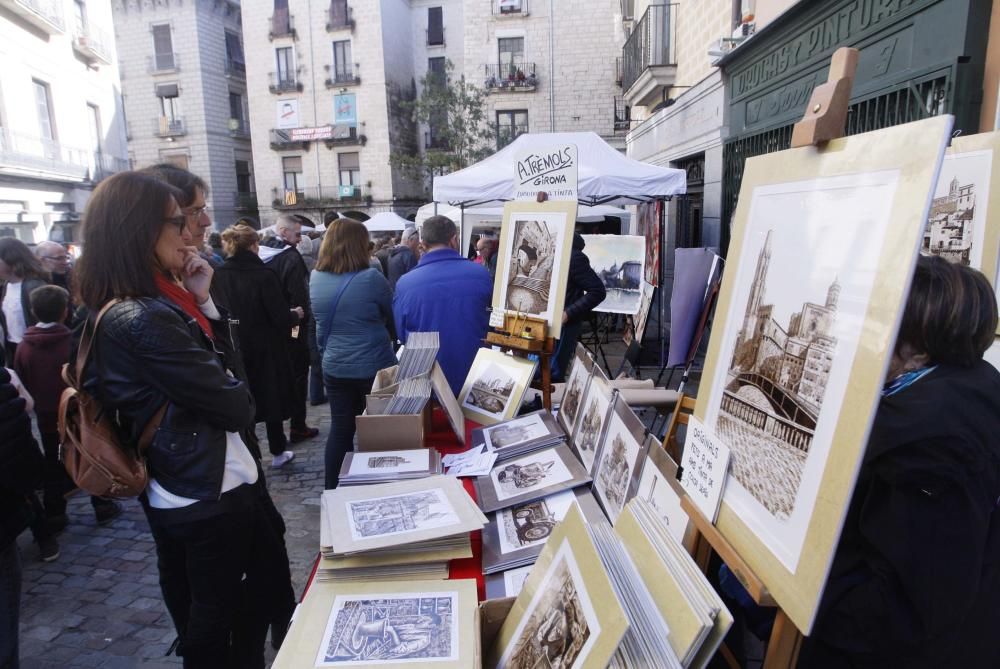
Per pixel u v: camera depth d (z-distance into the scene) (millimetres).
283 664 1188
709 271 3203
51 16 16578
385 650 1218
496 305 2979
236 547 1751
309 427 5320
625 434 1695
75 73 18234
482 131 21891
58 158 17156
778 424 1041
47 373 3389
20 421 1822
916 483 999
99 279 1557
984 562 1141
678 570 1003
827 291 957
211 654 1752
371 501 1711
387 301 3395
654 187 5910
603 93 21438
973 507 984
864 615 1073
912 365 1167
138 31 27797
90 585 3004
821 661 1171
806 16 4559
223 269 4027
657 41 8891
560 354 4238
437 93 22547
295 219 5035
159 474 1648
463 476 2072
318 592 1429
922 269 1147
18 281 4613
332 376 3326
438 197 6379
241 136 30250
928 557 991
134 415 1582
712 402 1296
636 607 901
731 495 1159
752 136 5691
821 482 902
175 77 27938
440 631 1270
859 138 936
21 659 2463
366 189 26938
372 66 25953
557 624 1017
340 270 3289
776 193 1152
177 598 1901
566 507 1742
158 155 28719
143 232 1562
